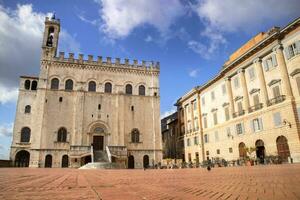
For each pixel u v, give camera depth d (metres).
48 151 49.53
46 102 52.25
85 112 54.09
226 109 47.12
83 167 39.06
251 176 9.78
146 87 60.75
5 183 6.98
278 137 34.00
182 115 67.56
